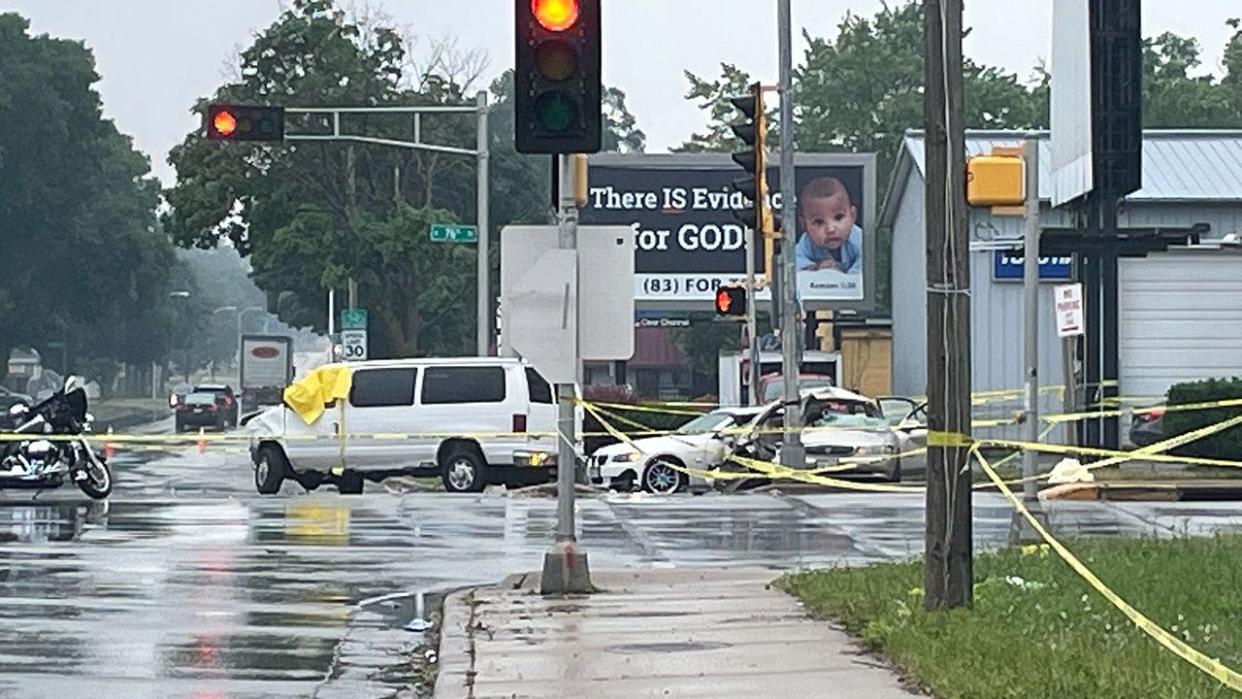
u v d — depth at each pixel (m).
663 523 28.31
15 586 19.80
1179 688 11.23
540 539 25.45
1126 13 41.38
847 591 17.23
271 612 17.91
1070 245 37.25
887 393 74.38
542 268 18.39
